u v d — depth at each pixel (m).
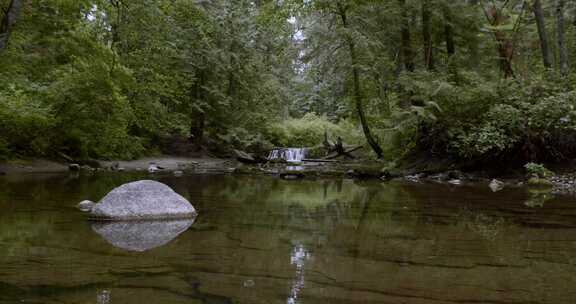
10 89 10.57
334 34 12.75
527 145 9.92
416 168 11.62
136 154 17.09
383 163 13.55
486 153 10.46
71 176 10.16
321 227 4.28
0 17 8.44
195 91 20.38
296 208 5.69
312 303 2.03
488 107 10.33
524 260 2.95
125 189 4.77
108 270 2.58
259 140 22.06
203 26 16.81
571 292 2.24
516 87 10.23
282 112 26.55
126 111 12.79
